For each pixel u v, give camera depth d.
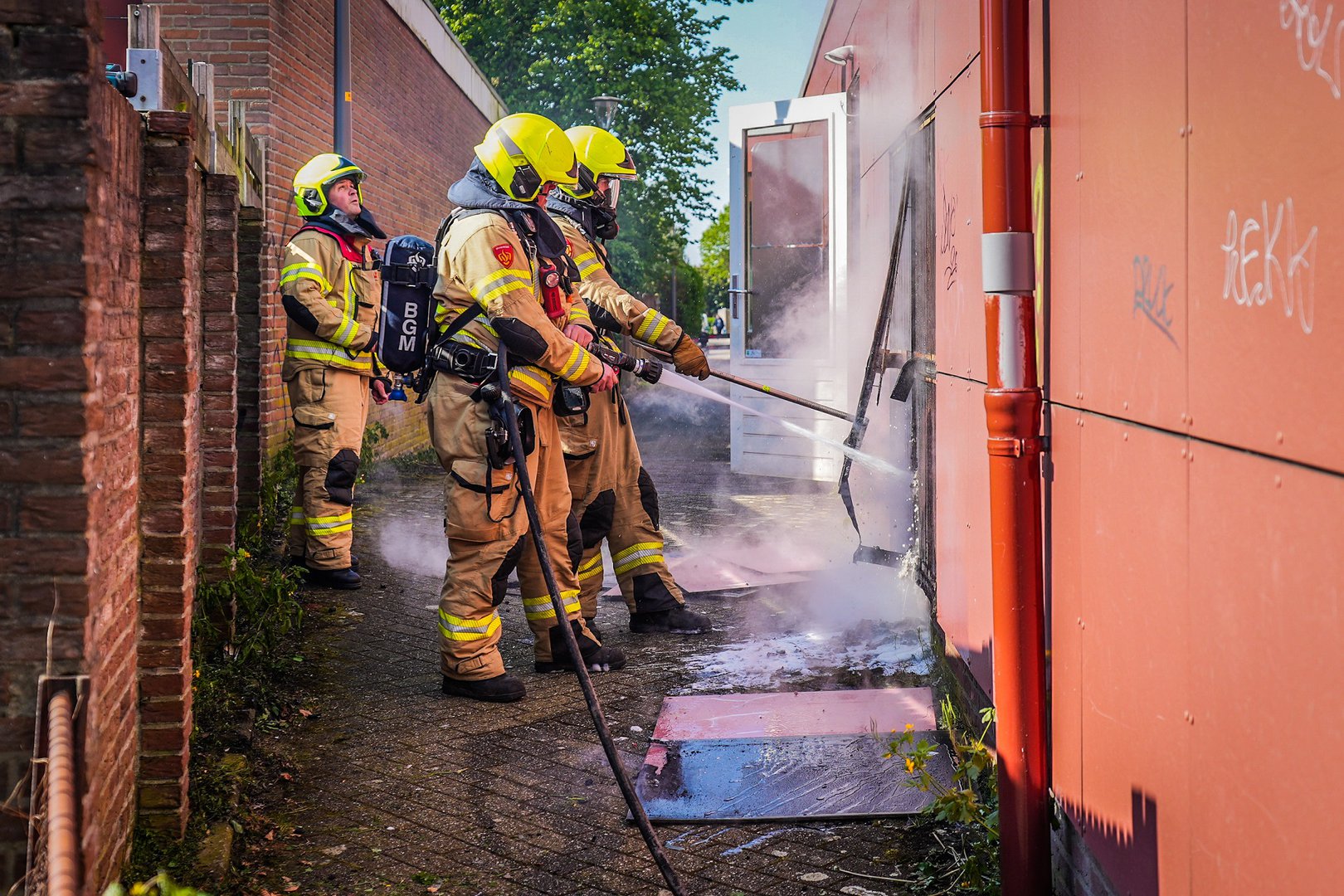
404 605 6.05
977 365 3.53
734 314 10.36
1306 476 1.56
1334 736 1.49
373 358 6.41
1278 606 1.64
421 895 3.06
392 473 11.05
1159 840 2.14
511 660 5.19
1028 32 2.75
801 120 9.68
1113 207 2.31
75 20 2.16
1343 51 1.43
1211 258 1.84
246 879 3.12
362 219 6.34
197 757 3.77
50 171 2.18
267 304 7.93
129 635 2.88
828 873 3.14
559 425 5.21
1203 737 1.93
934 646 4.75
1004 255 2.73
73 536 2.24
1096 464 2.46
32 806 2.21
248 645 4.66
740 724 4.22
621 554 5.53
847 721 4.21
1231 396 1.78
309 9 9.09
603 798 3.66
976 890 2.98
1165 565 2.08
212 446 4.91
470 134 16.70
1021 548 2.75
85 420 2.22
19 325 2.19
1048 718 2.90
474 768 3.91
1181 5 1.95
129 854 2.91
